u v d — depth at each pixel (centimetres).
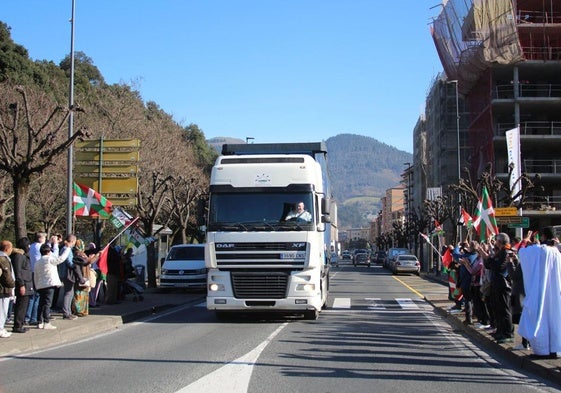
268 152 1870
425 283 3578
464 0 5778
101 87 4881
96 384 832
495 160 5831
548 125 5881
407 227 7962
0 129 1612
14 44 3931
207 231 1491
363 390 804
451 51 6172
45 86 3850
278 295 1460
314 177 1528
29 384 836
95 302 1848
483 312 1375
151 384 828
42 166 1586
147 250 2766
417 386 833
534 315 980
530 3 5822
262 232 1468
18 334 1223
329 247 2020
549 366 905
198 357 1043
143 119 3900
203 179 4762
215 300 1472
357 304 2111
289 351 1107
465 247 1678
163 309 1933
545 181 5734
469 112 6731
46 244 1345
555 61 5550
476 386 838
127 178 2234
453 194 5041
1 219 2578
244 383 834
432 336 1341
